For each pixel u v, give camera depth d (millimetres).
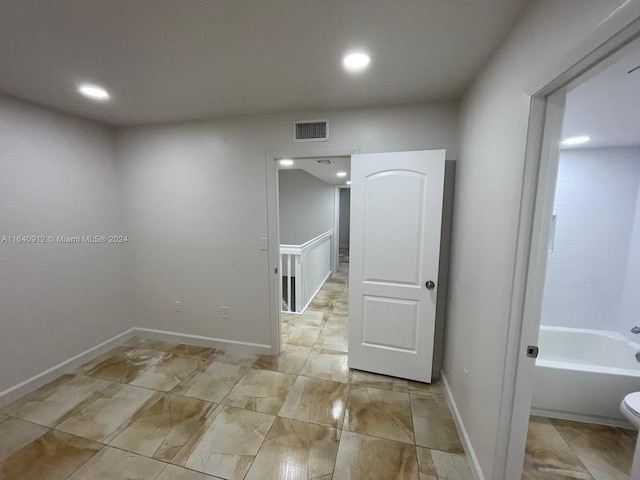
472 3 1135
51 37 1373
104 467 1561
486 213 1494
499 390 1267
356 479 1487
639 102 1564
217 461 1597
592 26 767
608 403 1898
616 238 2490
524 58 1138
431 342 2281
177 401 2102
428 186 2150
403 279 2291
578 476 1544
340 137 2371
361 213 2336
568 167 2533
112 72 1734
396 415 1960
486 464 1376
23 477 1504
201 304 2934
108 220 2846
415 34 1355
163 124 2744
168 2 1130
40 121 2248
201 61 1612
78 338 2594
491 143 1455
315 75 1775
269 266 2695
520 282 1164
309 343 3053
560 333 2617
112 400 2113
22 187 2150
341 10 1188
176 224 2871
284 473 1522
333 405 2059
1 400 2043
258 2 1137
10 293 2098
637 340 2400
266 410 2004
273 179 2566
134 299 3125
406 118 2248
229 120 2588
